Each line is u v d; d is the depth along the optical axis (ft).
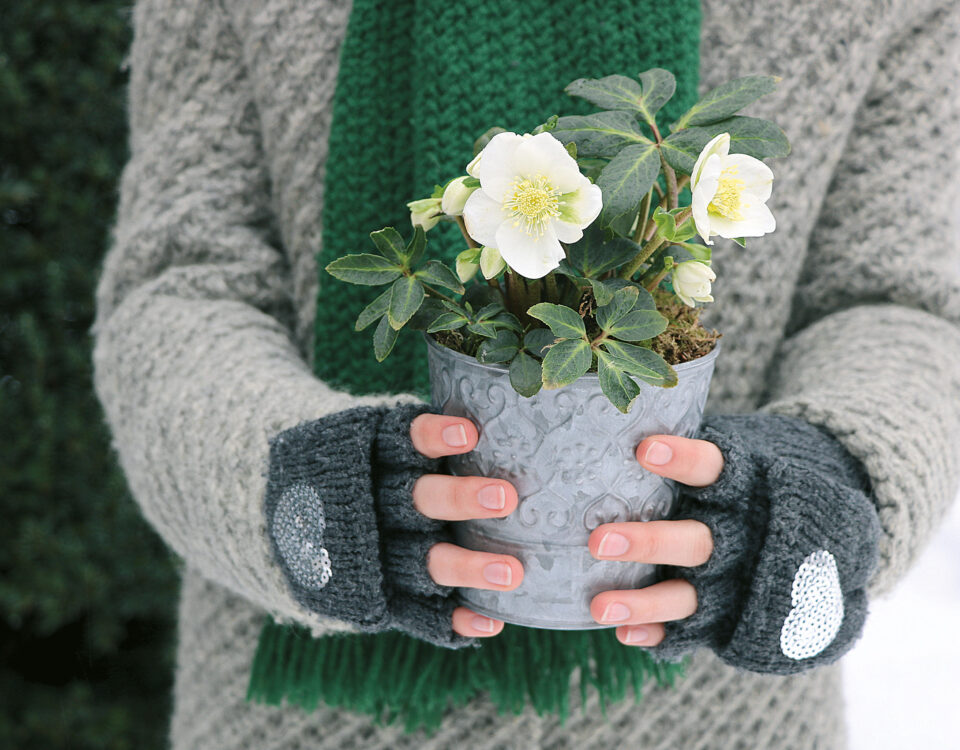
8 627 8.24
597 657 3.38
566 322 2.76
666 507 3.05
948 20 3.72
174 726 4.05
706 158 2.70
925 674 8.15
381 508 3.09
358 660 3.47
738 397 3.75
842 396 3.37
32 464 7.49
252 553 3.22
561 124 2.84
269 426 3.24
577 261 2.82
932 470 3.30
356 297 3.62
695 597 3.06
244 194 3.77
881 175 3.74
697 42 3.53
